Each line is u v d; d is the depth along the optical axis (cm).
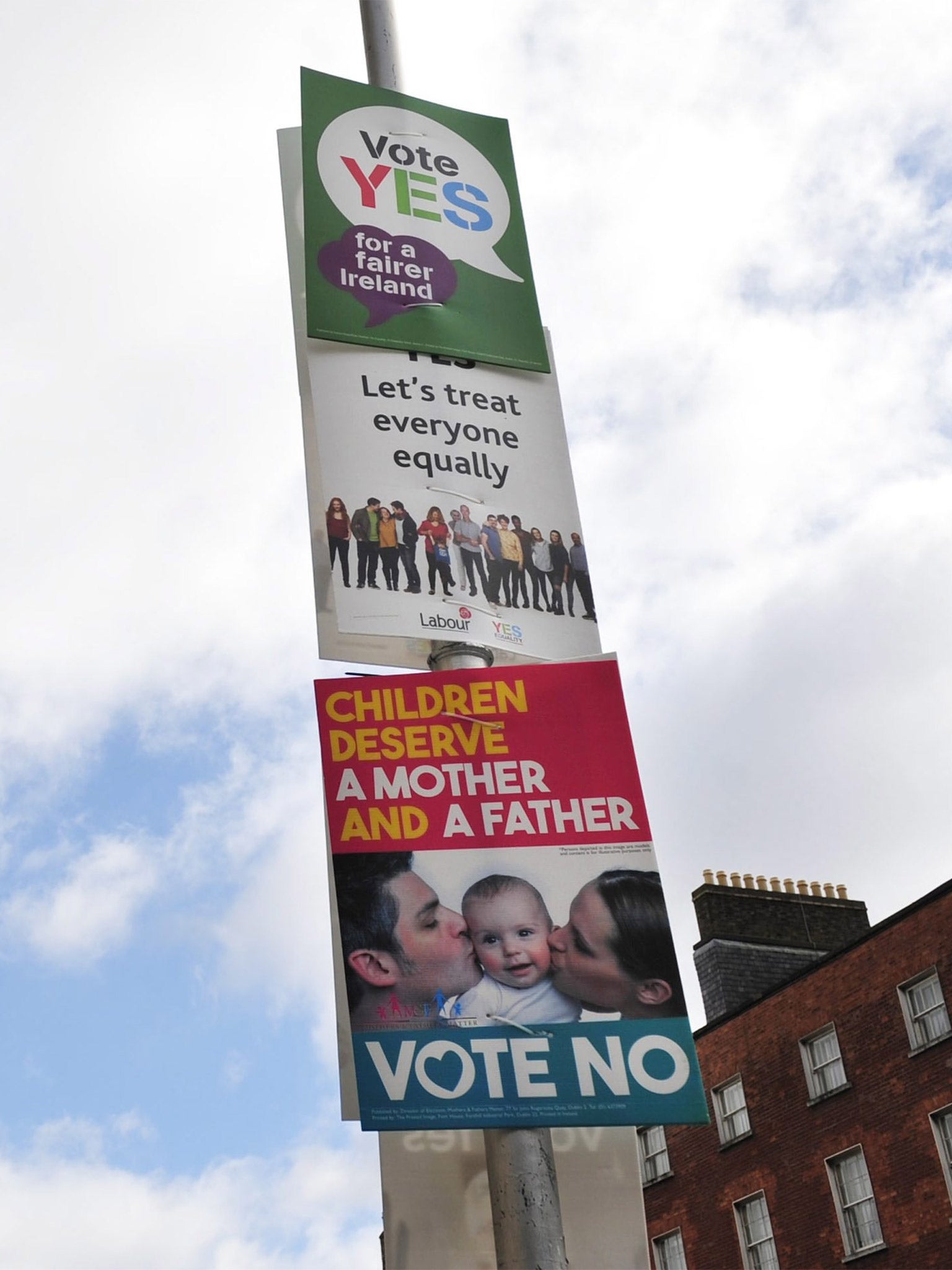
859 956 3750
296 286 1410
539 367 1385
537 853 1097
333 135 1462
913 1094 3519
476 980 1042
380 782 1108
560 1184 1088
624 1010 1038
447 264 1423
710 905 4375
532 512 1302
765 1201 3841
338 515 1249
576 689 1171
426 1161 1088
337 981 1155
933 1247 3372
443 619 1221
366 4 1574
